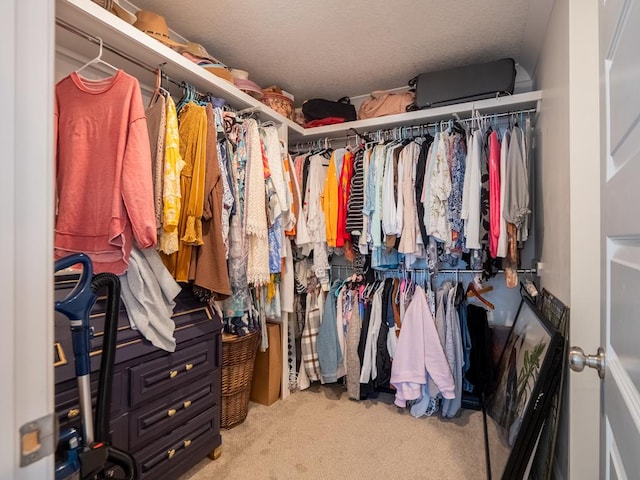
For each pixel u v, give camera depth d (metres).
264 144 2.02
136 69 1.60
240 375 1.98
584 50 1.26
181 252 1.50
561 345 1.14
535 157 2.10
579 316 1.23
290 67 2.36
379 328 2.32
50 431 0.38
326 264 2.53
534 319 1.58
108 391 0.84
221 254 1.57
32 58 0.37
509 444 1.36
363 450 1.76
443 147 2.09
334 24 1.86
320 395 2.44
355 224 2.33
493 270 2.12
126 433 1.27
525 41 2.01
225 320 1.95
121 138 1.25
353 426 2.00
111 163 1.27
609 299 0.65
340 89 2.72
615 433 0.59
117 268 1.28
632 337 0.51
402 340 2.19
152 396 1.37
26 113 0.36
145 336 1.35
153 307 1.40
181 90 1.84
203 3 1.69
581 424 1.17
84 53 1.47
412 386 2.12
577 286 1.23
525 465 1.11
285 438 1.87
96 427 0.81
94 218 1.29
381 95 2.53
